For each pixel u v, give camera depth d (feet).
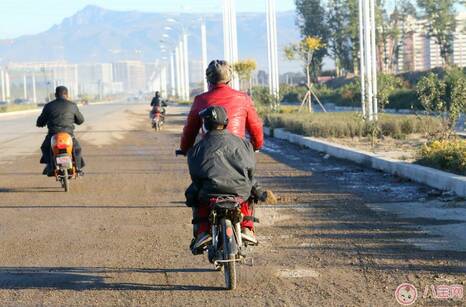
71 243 43.09
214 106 32.07
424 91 104.22
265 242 41.57
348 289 31.76
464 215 46.96
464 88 86.22
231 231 30.45
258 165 84.69
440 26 329.31
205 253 39.45
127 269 36.37
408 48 503.20
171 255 39.24
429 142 79.30
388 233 42.60
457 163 60.39
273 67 192.03
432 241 40.06
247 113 33.81
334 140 107.14
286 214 50.34
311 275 34.30
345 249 39.14
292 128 132.36
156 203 57.72
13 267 37.40
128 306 30.19
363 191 60.03
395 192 58.75
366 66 120.57
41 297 31.86
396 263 35.70
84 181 73.51
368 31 120.26
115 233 45.80
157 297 31.37
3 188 69.77
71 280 34.58
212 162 31.12
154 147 118.62
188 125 34.04
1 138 155.84
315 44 175.42
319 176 71.51
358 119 118.11
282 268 35.73
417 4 336.70
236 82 224.94
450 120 86.63
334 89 356.59
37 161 98.63
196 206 32.17
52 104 66.44
